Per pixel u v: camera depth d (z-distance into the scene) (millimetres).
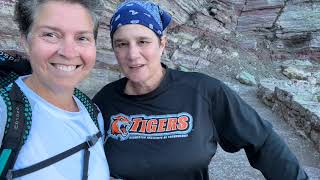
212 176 1339
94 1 446
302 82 3887
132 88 594
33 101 435
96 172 462
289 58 5211
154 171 545
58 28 420
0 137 396
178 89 579
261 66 4883
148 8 565
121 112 588
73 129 456
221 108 575
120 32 562
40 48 421
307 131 1827
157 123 565
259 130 572
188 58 4441
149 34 558
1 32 2686
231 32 5281
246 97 3209
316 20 5289
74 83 454
